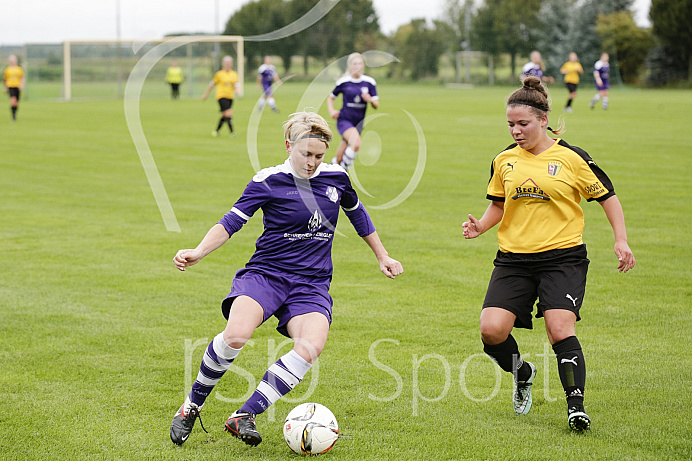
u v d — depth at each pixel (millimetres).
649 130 36156
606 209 7277
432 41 101500
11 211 18359
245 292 6738
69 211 18391
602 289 11688
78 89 75250
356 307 10945
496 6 98625
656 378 8188
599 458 6355
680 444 6590
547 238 7277
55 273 12859
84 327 10047
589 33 88062
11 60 44344
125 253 14273
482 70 100938
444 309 10836
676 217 16953
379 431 6996
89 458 6441
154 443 6734
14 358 8891
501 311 7230
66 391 7918
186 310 10836
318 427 6473
